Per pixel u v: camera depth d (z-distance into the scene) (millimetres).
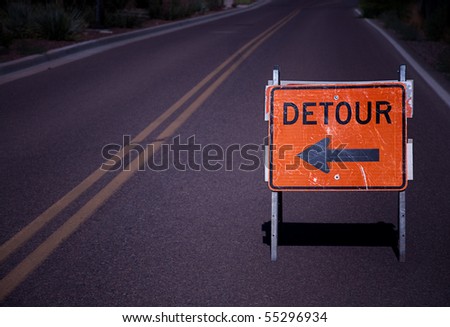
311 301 4094
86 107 10289
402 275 4430
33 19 18750
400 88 4605
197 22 31516
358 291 4215
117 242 5031
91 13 23922
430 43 19828
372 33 23453
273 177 4637
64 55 16719
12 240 5086
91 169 7008
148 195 6156
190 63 15133
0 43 16234
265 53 16906
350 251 4844
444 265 4578
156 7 30297
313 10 45344
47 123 9234
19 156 7555
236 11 44219
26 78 13180
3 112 10008
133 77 13164
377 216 5613
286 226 5371
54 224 5418
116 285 4316
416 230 5242
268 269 4539
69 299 4141
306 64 14578
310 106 4633
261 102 10469
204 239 5082
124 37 21297
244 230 5270
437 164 7152
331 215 5641
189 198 6074
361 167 4609
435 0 24797
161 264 4629
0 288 4293
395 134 4602
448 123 9031
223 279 4387
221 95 11094
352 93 4617
